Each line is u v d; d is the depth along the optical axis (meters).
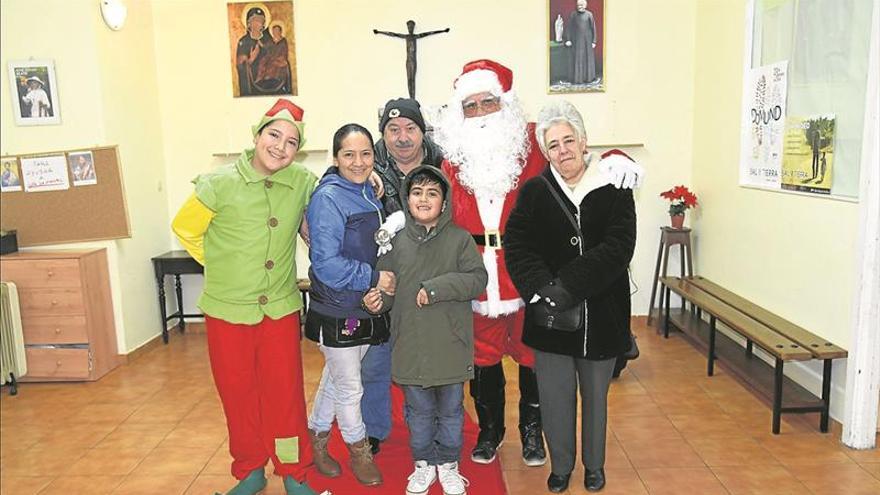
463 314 2.61
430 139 3.03
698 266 5.12
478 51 5.15
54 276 4.20
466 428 3.44
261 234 2.47
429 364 2.57
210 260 2.52
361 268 2.51
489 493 2.77
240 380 2.55
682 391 3.86
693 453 3.08
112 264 4.57
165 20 5.24
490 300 2.79
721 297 4.33
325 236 2.49
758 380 3.66
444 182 2.54
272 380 2.59
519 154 2.87
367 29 5.16
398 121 2.78
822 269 3.42
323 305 2.59
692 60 5.14
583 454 2.73
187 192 5.42
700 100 5.02
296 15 5.18
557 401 2.65
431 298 2.46
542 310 2.53
